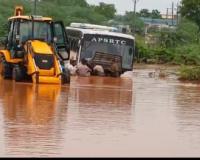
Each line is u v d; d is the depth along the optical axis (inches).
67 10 5339.6
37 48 1975.9
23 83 1946.4
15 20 2121.1
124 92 1836.9
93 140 1011.3
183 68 2571.4
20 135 1031.0
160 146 982.4
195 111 1434.5
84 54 2583.7
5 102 1449.3
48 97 1588.3
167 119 1283.2
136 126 1171.9
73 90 1804.9
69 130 1096.2
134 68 3275.1
